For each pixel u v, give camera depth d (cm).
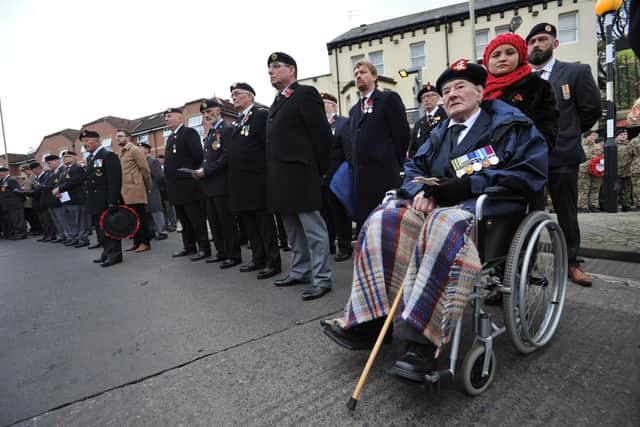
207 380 186
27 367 215
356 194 345
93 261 526
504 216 176
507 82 220
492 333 164
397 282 173
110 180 480
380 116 330
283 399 166
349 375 182
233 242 429
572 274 291
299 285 336
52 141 3259
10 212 966
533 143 179
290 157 300
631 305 245
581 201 674
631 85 1052
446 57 1497
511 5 1398
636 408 147
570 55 1358
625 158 656
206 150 431
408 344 161
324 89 1686
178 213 511
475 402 156
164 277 402
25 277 465
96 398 177
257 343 222
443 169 200
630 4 106
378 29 1616
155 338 241
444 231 151
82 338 252
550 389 162
